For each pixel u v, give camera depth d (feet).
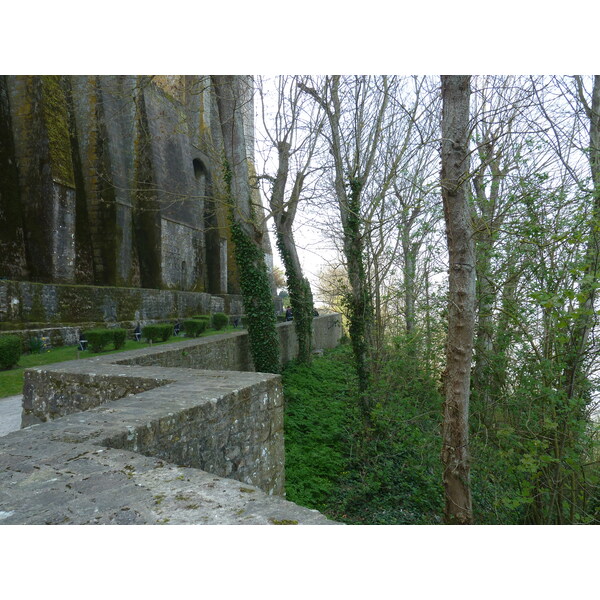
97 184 84.84
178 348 27.73
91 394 18.62
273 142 42.63
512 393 22.68
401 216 29.01
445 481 17.07
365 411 31.68
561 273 19.45
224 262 128.88
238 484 8.00
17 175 70.69
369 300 34.12
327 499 23.09
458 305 16.61
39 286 60.18
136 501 7.20
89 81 85.35
